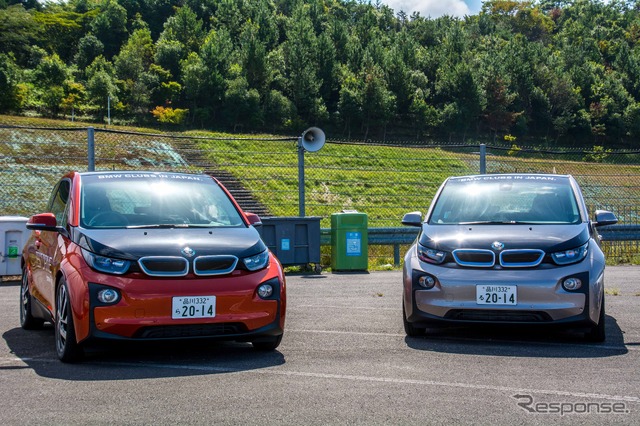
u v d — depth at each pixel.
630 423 3.89
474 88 110.50
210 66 105.38
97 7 166.25
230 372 5.20
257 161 17.28
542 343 6.44
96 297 5.34
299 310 8.50
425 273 6.54
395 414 4.07
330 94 119.19
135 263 5.43
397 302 9.28
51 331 7.36
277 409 4.17
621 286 11.16
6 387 4.76
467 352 5.99
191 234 5.89
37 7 177.88
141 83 100.31
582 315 6.21
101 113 92.12
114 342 5.31
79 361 5.64
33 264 7.06
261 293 5.66
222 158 16.73
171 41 127.56
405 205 16.80
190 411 4.13
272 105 105.38
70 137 39.91
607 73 137.12
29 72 102.00
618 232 17.02
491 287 6.28
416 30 181.25
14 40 123.81
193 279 5.48
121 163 33.62
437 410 4.15
